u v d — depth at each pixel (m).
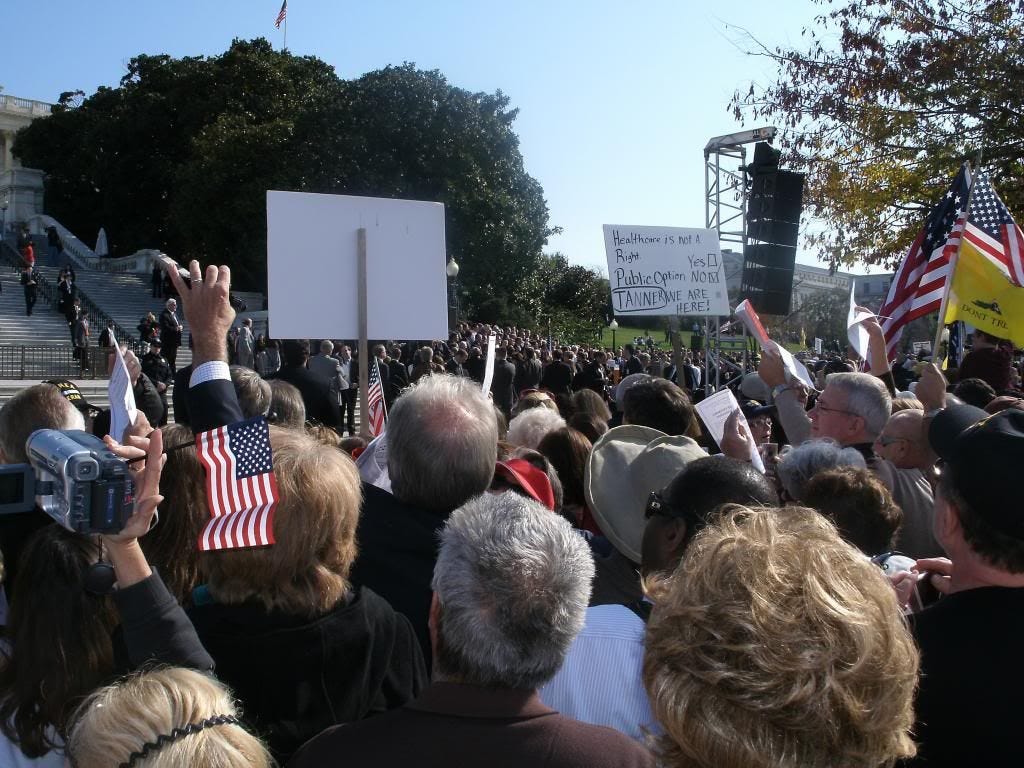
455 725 1.57
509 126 38.00
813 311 37.19
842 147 14.66
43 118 50.09
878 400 4.09
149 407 7.89
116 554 1.78
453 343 21.88
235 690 2.01
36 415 2.80
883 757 1.26
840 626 1.23
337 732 1.62
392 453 2.70
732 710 1.22
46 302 30.27
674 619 1.33
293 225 4.41
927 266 6.39
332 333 4.45
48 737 1.93
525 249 37.22
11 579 2.48
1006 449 1.76
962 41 13.40
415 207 4.62
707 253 8.51
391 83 35.22
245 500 1.93
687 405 4.16
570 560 1.69
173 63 46.72
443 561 1.71
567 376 17.14
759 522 1.41
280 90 43.81
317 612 2.09
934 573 2.25
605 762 1.54
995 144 13.51
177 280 2.67
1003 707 1.66
